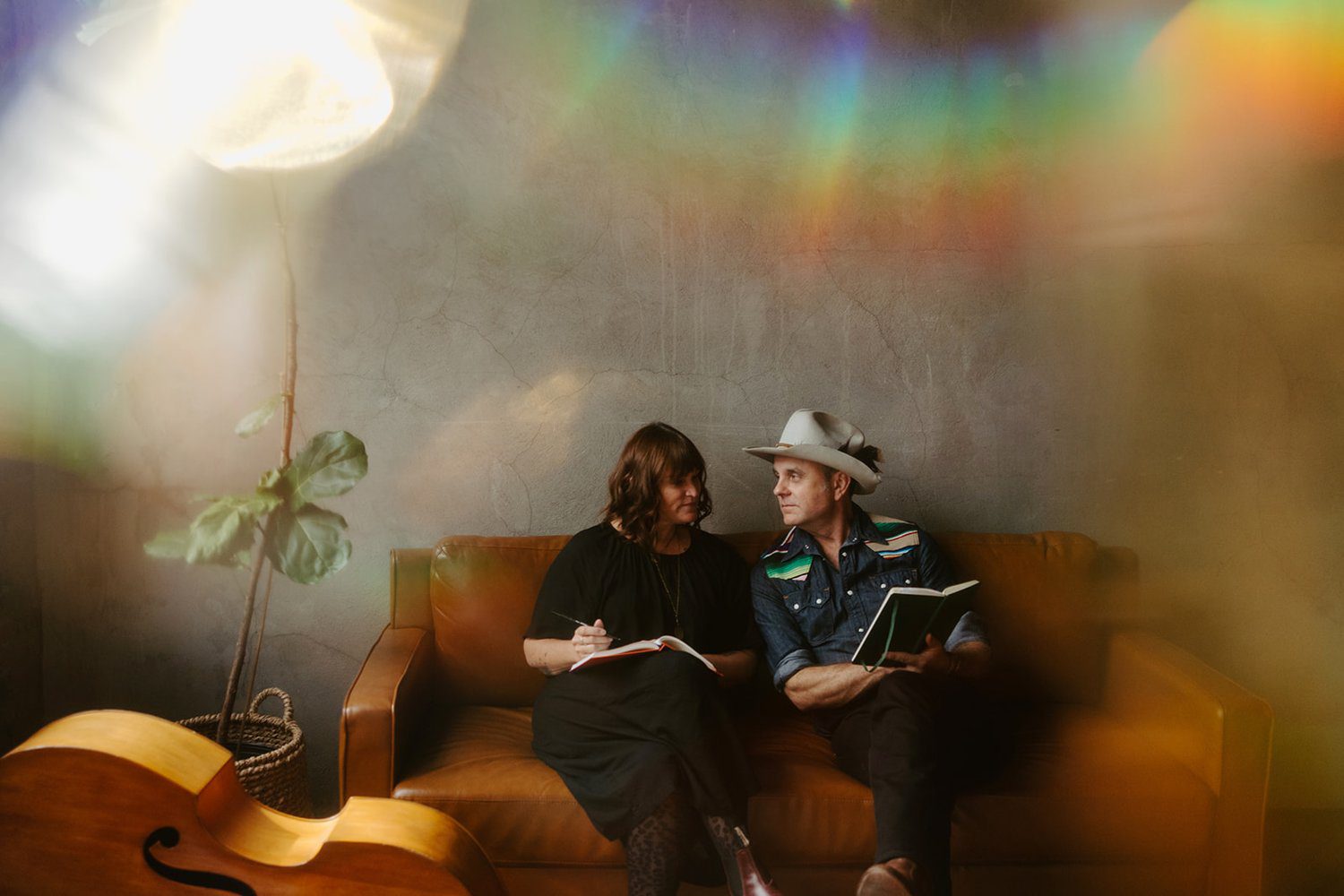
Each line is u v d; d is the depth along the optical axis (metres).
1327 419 2.91
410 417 2.78
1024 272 2.85
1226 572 2.94
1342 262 2.88
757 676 2.58
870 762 1.96
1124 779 2.11
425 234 2.75
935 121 2.82
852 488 2.46
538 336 2.79
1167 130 2.85
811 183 2.81
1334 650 2.96
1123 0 2.82
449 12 2.72
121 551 2.73
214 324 2.71
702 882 2.04
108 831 1.04
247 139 2.24
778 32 2.79
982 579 2.59
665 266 2.80
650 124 2.78
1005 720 2.27
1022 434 2.89
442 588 2.52
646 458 2.31
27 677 2.66
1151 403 2.90
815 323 2.84
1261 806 2.08
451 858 1.10
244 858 1.06
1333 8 2.83
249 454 2.75
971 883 2.10
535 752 2.18
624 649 2.00
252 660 2.79
